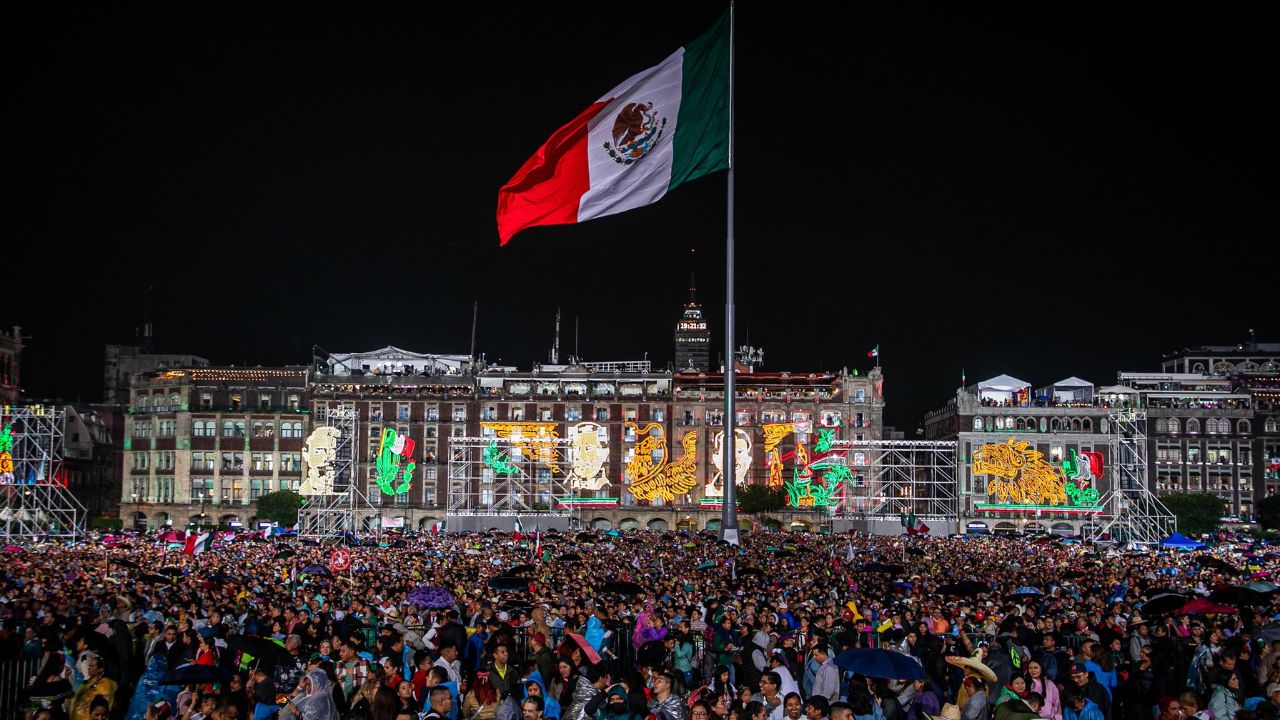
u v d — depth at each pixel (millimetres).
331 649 31938
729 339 65000
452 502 197000
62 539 131125
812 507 199750
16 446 152500
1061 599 49438
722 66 61188
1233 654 28984
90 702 26125
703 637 38750
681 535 143750
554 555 94375
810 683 30719
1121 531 158625
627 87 59812
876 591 57031
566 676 27203
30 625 37656
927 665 32438
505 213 58906
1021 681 26516
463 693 28719
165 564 75750
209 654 31531
